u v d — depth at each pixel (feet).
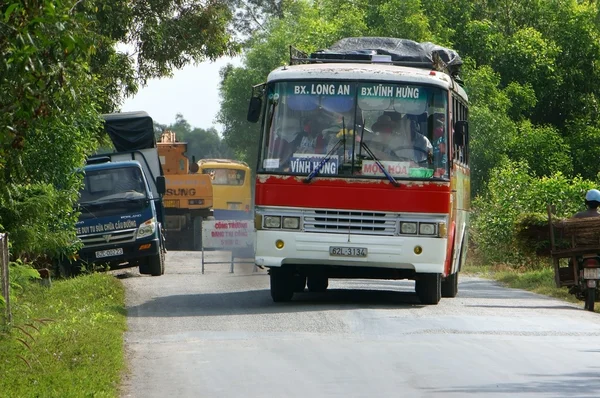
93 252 157.17
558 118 289.74
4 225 109.19
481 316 93.56
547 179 192.24
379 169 99.96
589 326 87.86
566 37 289.33
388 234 99.45
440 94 101.45
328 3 312.91
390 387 58.80
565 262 158.10
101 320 88.17
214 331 83.82
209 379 62.23
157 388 59.82
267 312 96.94
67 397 55.67
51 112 62.80
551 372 63.77
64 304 102.53
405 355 70.44
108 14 173.68
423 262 99.40
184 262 194.80
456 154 109.70
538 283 134.51
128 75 190.90
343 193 99.60
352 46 122.21
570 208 182.50
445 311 97.81
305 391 57.93
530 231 118.11
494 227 182.91
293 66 104.99
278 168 100.58
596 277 103.40
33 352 70.18
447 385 59.21
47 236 116.98
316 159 100.37
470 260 191.21
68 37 58.08
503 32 297.33
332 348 73.77
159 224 164.55
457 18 289.94
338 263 99.66
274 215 100.12
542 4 298.56
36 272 103.60
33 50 56.59
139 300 112.57
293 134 101.19
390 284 140.56
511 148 260.01
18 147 62.64
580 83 290.35
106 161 177.88
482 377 61.93
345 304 105.40
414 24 272.92
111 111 199.62
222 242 163.43
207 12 196.03
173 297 115.96
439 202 99.55
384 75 101.45
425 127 100.78
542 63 281.33
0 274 81.30
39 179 127.85
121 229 157.89
